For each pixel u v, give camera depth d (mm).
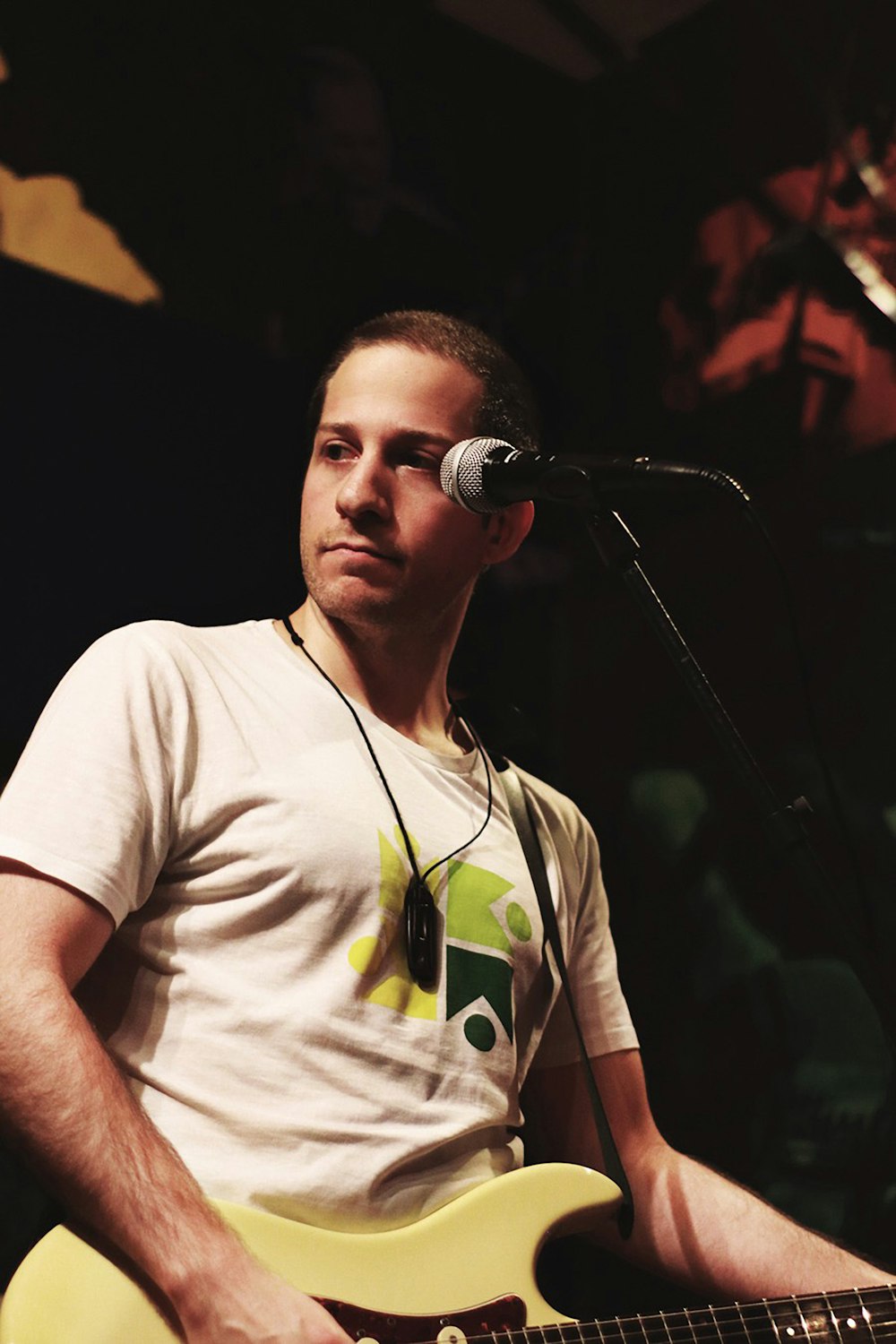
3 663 6098
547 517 8797
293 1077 3213
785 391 7922
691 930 7715
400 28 8141
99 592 6438
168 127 7062
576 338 8875
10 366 6336
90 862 3123
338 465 4012
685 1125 7465
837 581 7512
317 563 3959
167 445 6785
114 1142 2805
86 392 6551
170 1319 2795
